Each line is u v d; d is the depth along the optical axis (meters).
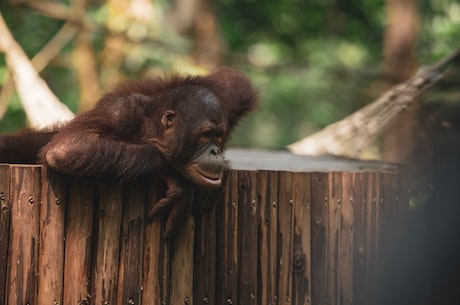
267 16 38.81
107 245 8.23
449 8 33.88
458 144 13.32
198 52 28.22
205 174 8.34
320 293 10.23
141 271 8.46
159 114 8.63
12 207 7.71
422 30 33.28
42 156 8.26
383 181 11.30
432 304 12.10
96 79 23.06
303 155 15.39
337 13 37.59
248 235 9.38
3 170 7.65
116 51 23.44
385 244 11.38
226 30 38.69
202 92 8.56
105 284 8.23
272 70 29.59
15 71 15.88
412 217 12.27
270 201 9.59
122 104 8.60
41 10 22.39
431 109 14.69
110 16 23.09
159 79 9.16
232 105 9.42
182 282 8.76
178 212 8.48
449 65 15.05
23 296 7.78
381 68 28.97
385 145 16.86
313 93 32.06
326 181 10.27
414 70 28.05
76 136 8.02
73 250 8.08
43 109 15.48
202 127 8.33
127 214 8.36
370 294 11.12
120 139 8.57
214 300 9.10
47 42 24.31
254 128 35.47
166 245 8.59
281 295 9.73
